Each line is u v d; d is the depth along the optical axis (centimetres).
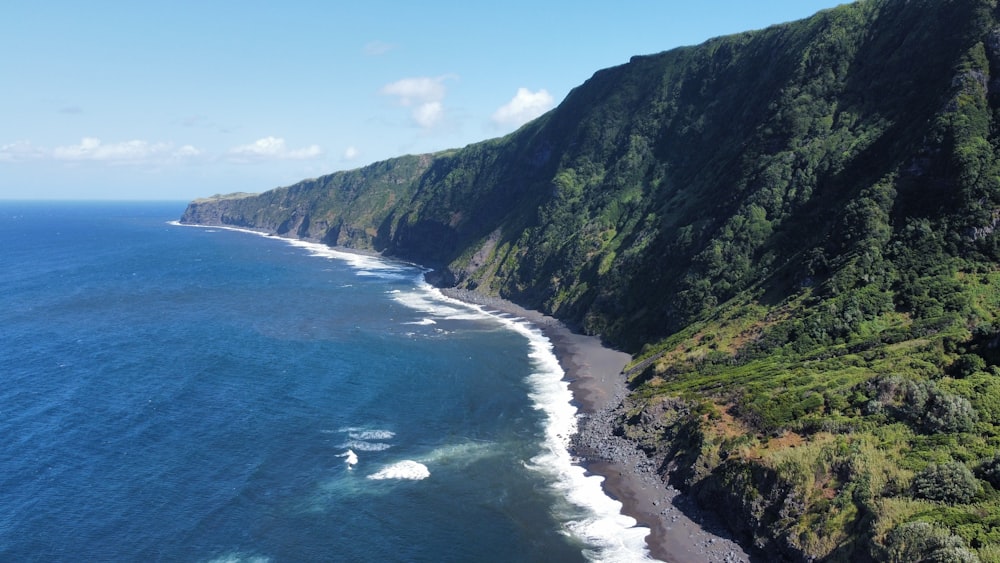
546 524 4716
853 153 8550
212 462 5681
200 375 8225
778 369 6150
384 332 10769
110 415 6781
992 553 3047
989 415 4272
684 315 8762
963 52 7838
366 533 4588
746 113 11444
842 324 6488
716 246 9081
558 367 8619
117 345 9819
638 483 5303
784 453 4575
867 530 3672
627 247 11475
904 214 7238
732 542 4409
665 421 6019
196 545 4412
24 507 4850
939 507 3562
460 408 7088
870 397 4953
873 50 9638
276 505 4959
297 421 6681
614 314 10262
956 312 5884
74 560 4219
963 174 6844
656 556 4300
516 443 6141
